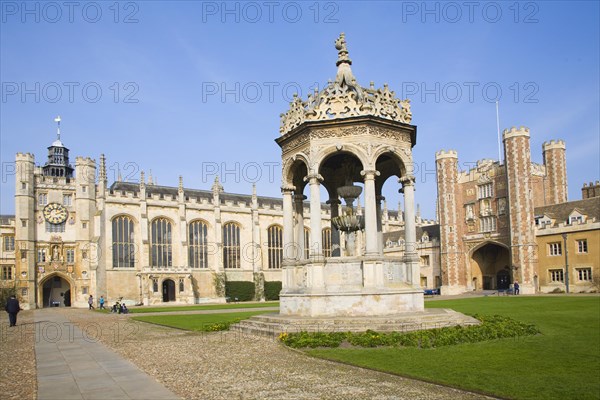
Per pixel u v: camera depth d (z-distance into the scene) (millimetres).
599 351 15438
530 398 10031
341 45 22953
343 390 10750
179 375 12656
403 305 20531
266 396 10375
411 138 23109
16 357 16938
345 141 20969
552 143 80062
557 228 66812
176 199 85250
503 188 74812
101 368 14070
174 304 78312
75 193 80188
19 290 73938
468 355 14688
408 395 10305
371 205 20547
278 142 23469
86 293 77812
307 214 88125
